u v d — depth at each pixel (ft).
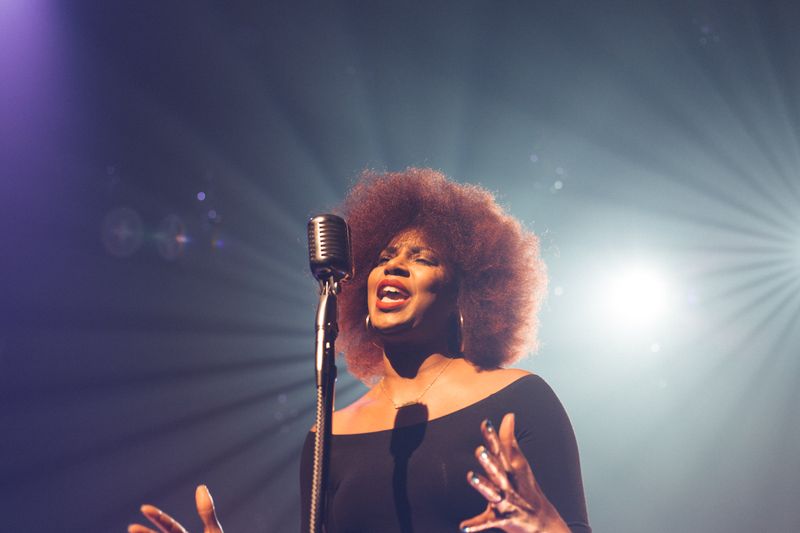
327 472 5.98
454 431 6.62
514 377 6.96
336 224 6.42
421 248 7.63
